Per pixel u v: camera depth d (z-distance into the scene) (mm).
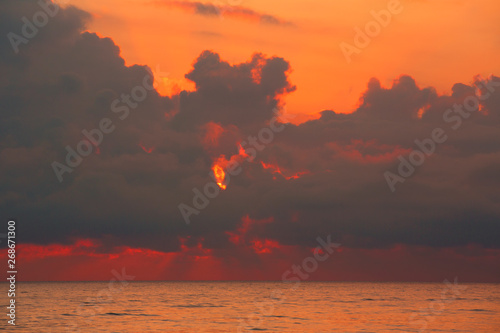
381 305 133375
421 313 106250
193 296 185875
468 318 95938
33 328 77812
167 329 77000
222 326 81188
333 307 124688
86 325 81938
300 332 74188
